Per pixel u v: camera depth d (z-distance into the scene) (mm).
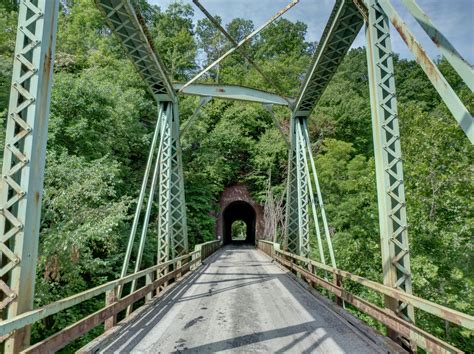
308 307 6285
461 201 10508
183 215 11172
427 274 9992
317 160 18281
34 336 8492
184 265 10539
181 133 10875
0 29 14188
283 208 24250
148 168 8492
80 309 10203
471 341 10461
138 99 18875
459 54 2701
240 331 4703
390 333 4055
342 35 7238
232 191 29422
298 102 10492
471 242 10422
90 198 9969
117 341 4211
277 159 28062
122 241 13008
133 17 6434
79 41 22984
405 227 4199
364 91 33469
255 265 14078
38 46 2885
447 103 2902
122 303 5078
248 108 30125
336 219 16047
